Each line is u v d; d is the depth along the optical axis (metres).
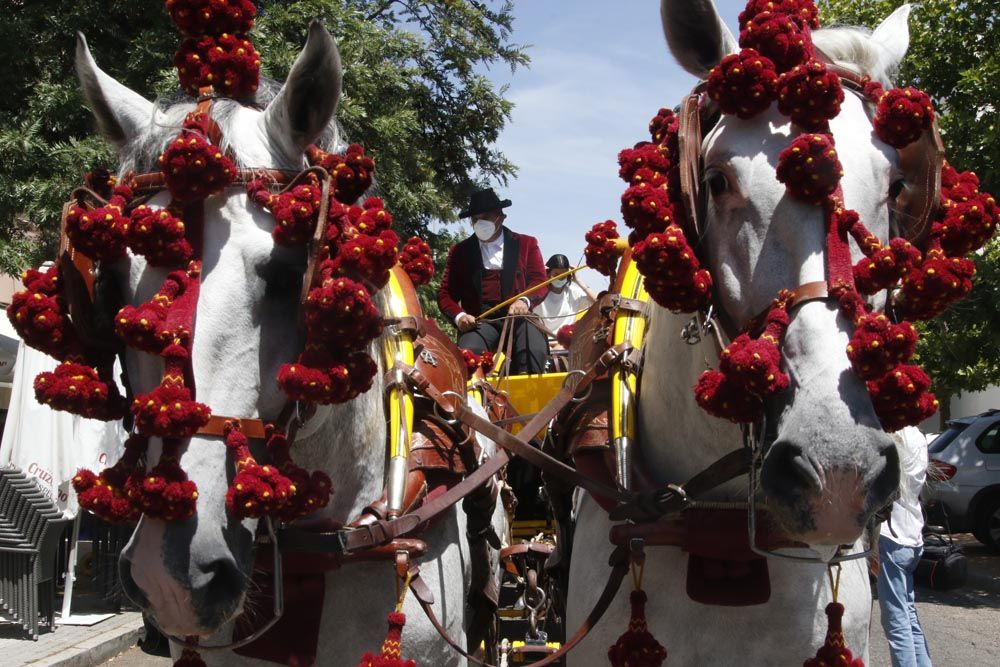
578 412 3.21
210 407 2.17
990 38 9.74
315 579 2.71
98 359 2.42
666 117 2.80
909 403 2.15
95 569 7.88
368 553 2.74
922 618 9.16
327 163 2.57
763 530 2.52
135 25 9.64
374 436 2.91
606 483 2.98
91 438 7.18
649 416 2.93
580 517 3.16
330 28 9.86
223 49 2.50
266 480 2.18
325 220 2.29
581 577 3.01
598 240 3.42
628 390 3.00
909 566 5.81
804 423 2.05
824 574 2.70
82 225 2.21
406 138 10.99
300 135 2.40
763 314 2.23
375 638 2.80
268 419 2.31
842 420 2.03
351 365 2.35
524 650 4.11
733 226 2.30
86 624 7.27
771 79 2.23
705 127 2.51
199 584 2.11
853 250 2.19
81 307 2.33
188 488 2.07
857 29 2.66
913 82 9.96
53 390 2.30
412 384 3.09
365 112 9.79
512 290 5.70
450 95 12.67
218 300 2.20
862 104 2.39
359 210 2.50
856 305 2.11
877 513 2.35
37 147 8.68
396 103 10.59
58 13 9.34
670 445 2.85
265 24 9.14
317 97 2.38
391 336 3.10
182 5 2.51
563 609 3.42
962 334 9.95
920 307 2.31
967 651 7.89
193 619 2.14
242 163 2.31
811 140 2.14
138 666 6.58
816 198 2.16
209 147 2.20
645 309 3.14
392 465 2.89
